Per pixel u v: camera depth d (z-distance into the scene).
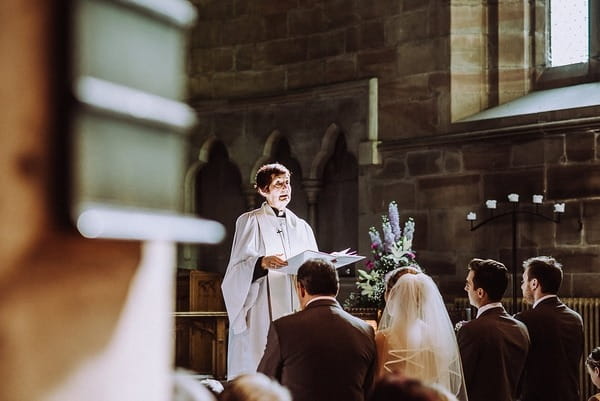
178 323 12.20
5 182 1.45
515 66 13.07
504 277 6.59
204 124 15.25
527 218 12.07
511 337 6.45
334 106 13.98
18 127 1.46
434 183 12.89
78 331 1.58
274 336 5.53
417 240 13.00
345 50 13.96
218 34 15.14
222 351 12.22
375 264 11.06
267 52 14.74
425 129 13.12
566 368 7.01
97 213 1.51
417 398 2.40
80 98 1.49
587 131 11.68
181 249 15.24
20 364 1.48
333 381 5.43
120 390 1.67
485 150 12.49
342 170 14.23
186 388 2.81
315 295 5.66
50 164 1.49
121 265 1.67
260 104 14.71
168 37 1.74
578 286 11.61
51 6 1.48
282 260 7.57
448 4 13.08
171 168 1.75
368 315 10.73
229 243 15.24
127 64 1.63
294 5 14.50
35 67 1.47
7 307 1.46
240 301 7.84
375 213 13.44
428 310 5.99
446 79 13.02
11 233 1.46
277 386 2.92
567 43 13.00
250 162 14.80
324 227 14.39
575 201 11.70
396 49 13.48
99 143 1.56
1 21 1.45
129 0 1.62
